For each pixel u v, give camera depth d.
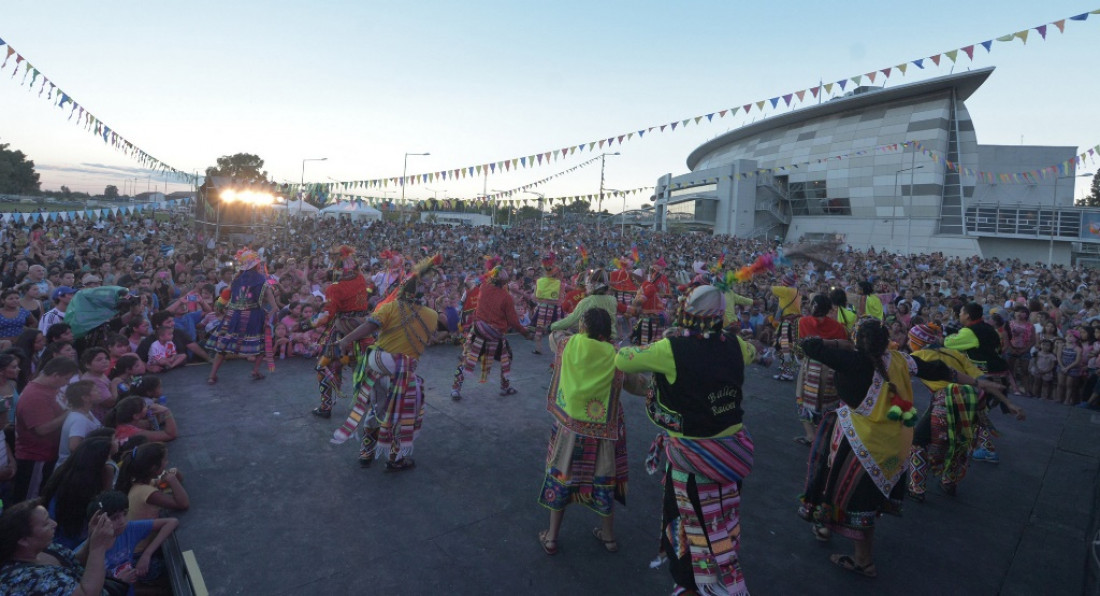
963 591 3.24
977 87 53.88
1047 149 56.50
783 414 6.54
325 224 36.22
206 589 2.94
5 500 3.88
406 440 4.51
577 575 3.25
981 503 4.46
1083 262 51.09
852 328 5.68
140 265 12.61
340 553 3.38
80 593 2.51
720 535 2.63
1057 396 8.30
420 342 4.56
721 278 2.78
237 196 22.25
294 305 8.45
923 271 27.42
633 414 6.37
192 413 5.71
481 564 3.32
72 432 3.92
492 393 6.87
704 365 2.68
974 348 4.96
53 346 5.18
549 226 54.75
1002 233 53.25
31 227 16.31
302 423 5.57
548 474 3.46
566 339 3.68
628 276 8.56
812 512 3.57
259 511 3.85
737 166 62.50
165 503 3.54
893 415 3.16
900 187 56.06
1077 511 4.32
